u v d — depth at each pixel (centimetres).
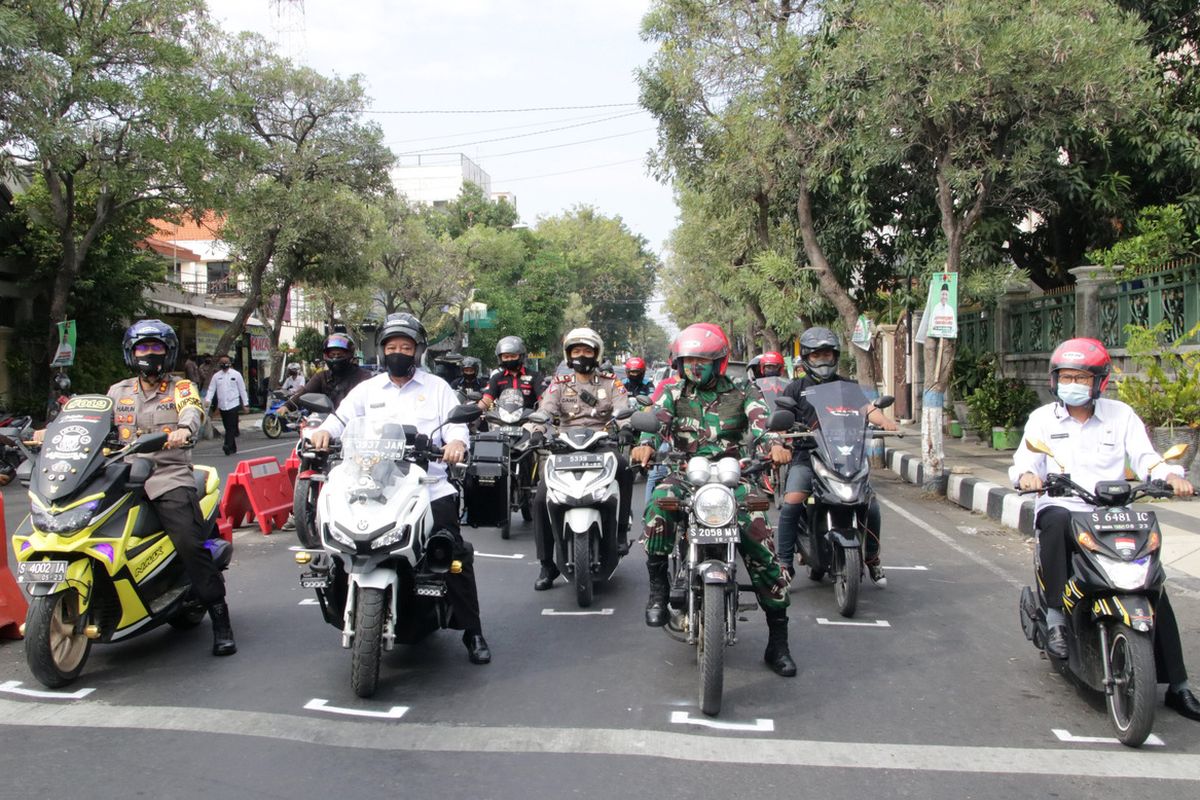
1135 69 1045
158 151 1548
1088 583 434
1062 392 486
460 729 435
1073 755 411
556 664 535
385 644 475
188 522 536
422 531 477
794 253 1595
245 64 2269
